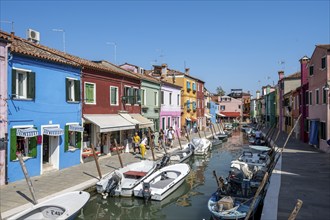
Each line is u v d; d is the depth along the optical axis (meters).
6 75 12.45
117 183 12.67
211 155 25.64
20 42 15.73
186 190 14.30
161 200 12.09
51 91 15.06
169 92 32.56
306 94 27.75
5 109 12.41
